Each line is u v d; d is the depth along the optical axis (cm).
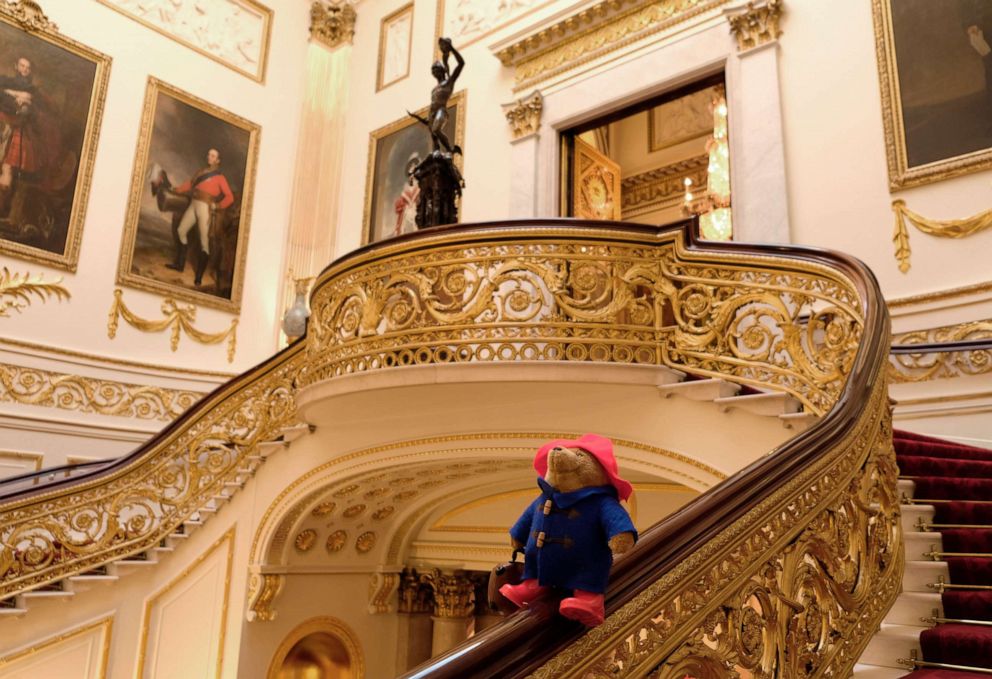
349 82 1312
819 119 795
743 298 459
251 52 1245
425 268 531
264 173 1217
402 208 1141
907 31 754
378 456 578
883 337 346
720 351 462
